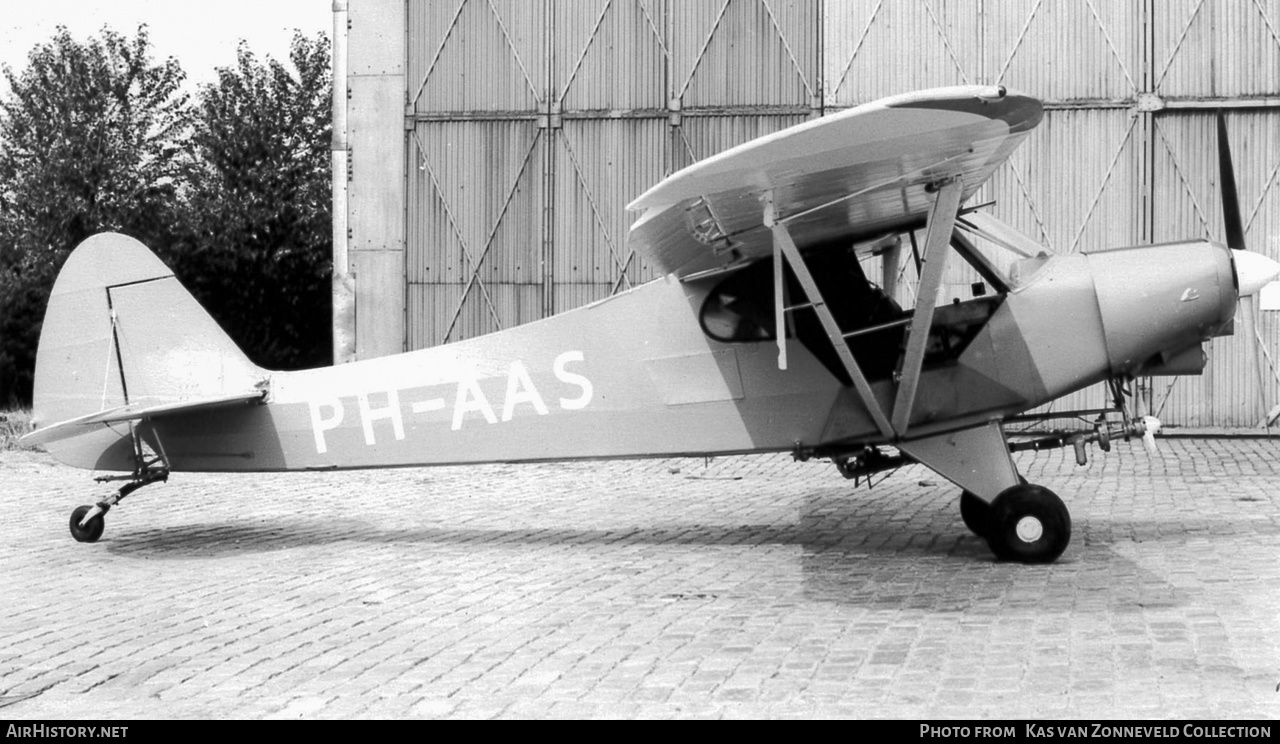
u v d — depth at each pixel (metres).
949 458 7.97
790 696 4.86
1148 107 16.61
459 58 17.62
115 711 4.86
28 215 35.22
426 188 17.75
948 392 8.05
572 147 17.53
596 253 17.55
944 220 7.07
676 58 17.33
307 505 11.34
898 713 4.58
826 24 17.09
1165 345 7.97
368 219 17.86
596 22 17.42
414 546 8.93
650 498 11.60
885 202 7.41
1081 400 16.66
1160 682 4.89
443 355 8.83
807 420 8.32
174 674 5.41
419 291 17.83
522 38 17.55
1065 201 16.84
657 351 8.49
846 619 6.19
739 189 6.70
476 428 8.69
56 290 9.01
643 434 8.51
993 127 6.34
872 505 10.80
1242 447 15.37
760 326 8.34
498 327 17.72
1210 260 7.91
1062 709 4.57
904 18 17.00
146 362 8.97
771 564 7.88
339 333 17.95
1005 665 5.22
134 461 9.07
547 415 8.61
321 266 35.53
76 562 8.39
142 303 8.99
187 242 35.72
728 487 12.38
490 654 5.66
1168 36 16.58
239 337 35.41
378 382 8.84
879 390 8.17
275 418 8.90
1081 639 5.62
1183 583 6.84
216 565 8.22
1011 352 7.99
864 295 8.21
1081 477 12.42
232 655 5.73
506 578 7.58
